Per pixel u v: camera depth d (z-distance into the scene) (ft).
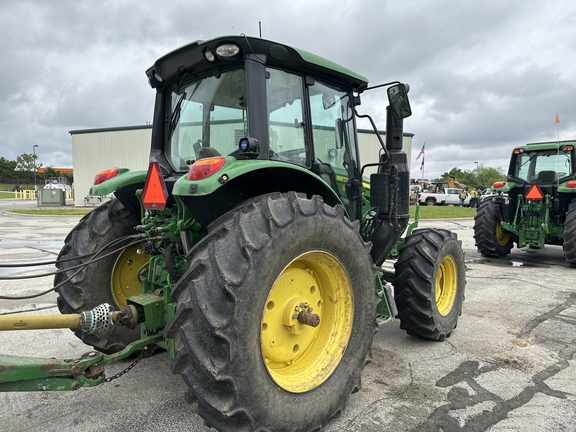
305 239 7.59
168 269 8.85
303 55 9.47
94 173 88.79
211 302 6.50
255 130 8.71
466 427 8.41
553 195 26.94
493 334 13.62
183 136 10.59
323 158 10.96
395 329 14.20
